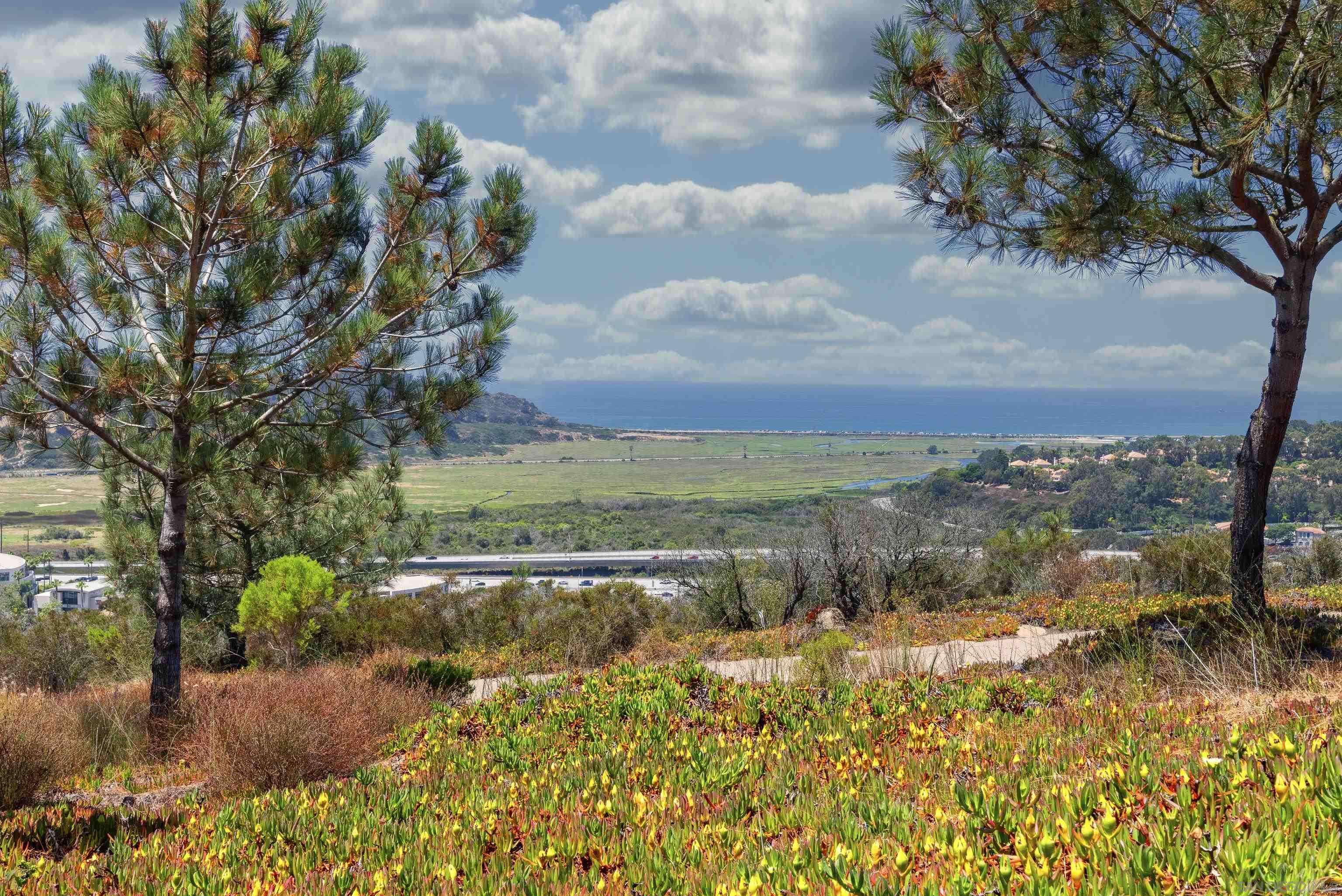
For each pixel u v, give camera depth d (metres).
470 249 10.72
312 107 9.65
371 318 9.42
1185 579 15.11
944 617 14.80
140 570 16.30
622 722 6.88
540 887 3.63
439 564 76.56
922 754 4.91
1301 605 11.98
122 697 10.92
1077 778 3.71
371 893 3.92
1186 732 4.43
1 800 6.69
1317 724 4.09
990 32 9.07
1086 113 8.62
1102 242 8.81
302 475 10.88
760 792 4.63
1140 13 8.21
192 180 9.32
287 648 13.70
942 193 10.02
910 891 2.73
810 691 7.27
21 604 26.56
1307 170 8.51
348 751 7.23
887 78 9.84
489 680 12.95
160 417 10.46
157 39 9.29
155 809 6.72
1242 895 2.36
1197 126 8.57
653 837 4.08
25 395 8.98
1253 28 7.66
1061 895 2.52
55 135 9.45
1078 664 8.02
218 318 8.88
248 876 4.39
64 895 4.46
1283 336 9.09
